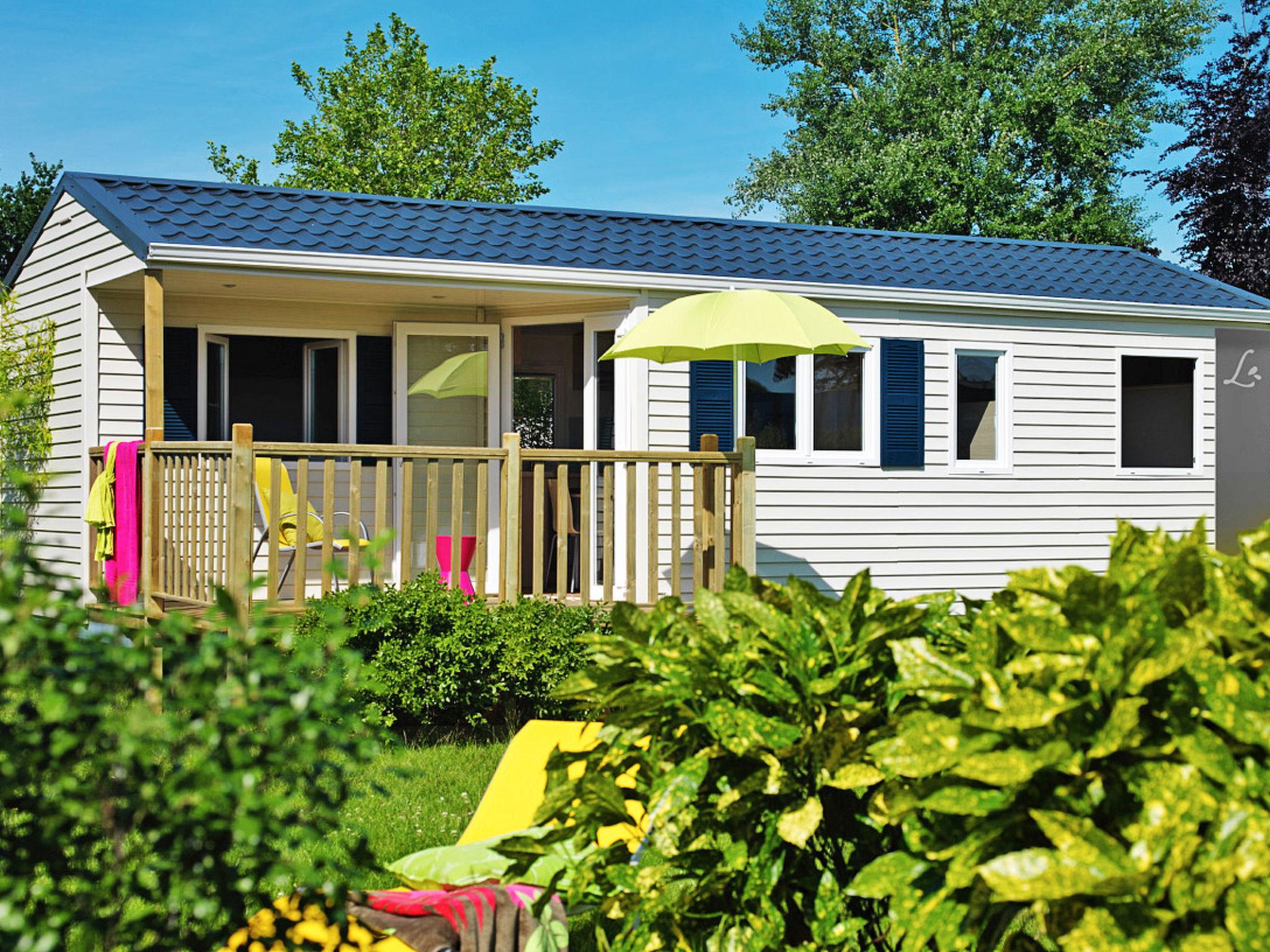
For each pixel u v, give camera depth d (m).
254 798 1.83
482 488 8.02
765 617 2.37
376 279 9.09
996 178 29.62
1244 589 2.02
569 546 10.36
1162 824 1.68
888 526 11.03
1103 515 11.90
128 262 8.97
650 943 2.31
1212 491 12.38
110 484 8.58
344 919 2.11
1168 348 12.18
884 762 1.90
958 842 1.91
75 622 1.89
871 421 11.01
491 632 7.19
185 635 2.01
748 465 8.68
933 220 29.48
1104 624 1.87
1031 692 1.78
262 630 2.00
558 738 5.12
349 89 34.66
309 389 10.47
